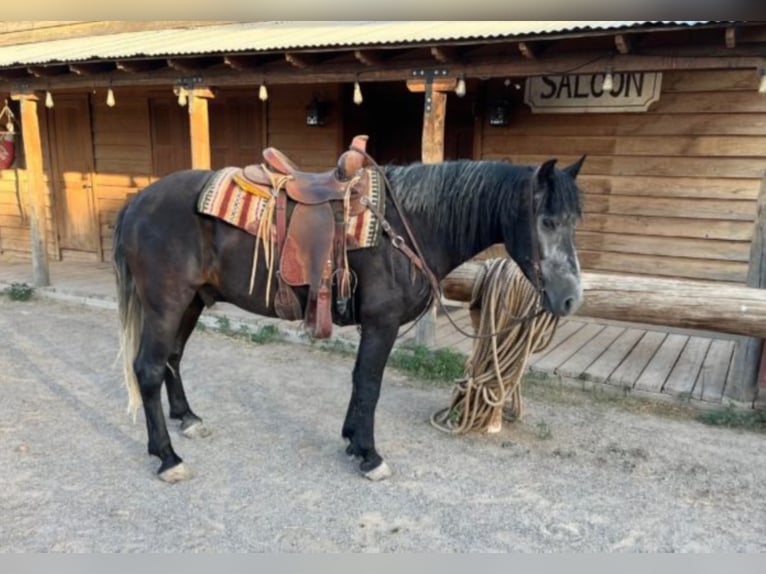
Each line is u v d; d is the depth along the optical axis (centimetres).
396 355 417
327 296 239
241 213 244
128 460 279
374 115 664
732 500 256
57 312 570
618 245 530
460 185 242
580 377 376
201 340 482
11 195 832
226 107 671
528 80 534
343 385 386
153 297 252
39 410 337
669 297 305
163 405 346
